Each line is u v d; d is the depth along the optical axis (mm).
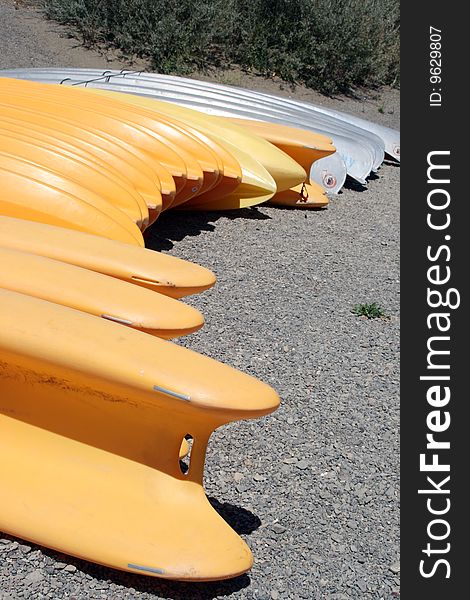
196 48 16562
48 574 3037
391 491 4004
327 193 10117
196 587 3121
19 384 3275
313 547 3484
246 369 4949
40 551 3131
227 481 3828
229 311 5770
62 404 3246
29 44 15219
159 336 3844
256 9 17000
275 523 3588
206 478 3820
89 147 6703
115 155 6734
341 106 16859
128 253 4719
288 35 17344
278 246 7566
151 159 7051
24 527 3076
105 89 10281
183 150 7570
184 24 16453
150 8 16094
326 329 5789
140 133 7336
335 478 4016
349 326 5918
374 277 7090
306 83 17484
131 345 3154
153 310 3873
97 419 3219
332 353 5414
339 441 4355
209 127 8883
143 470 3191
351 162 10562
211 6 16484
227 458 4012
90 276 4062
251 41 17156
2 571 3008
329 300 6371
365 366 5320
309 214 9055
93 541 3023
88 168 6156
